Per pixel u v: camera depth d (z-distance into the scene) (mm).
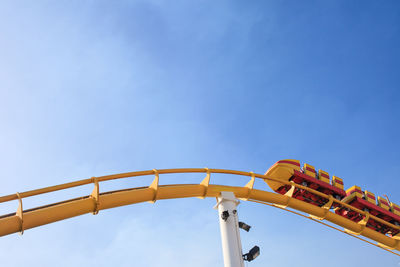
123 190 18141
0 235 14414
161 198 19094
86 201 16750
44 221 15570
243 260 17312
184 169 19844
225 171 21109
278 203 22938
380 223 27828
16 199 14875
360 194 27344
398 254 27375
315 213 24297
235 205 19422
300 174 24953
